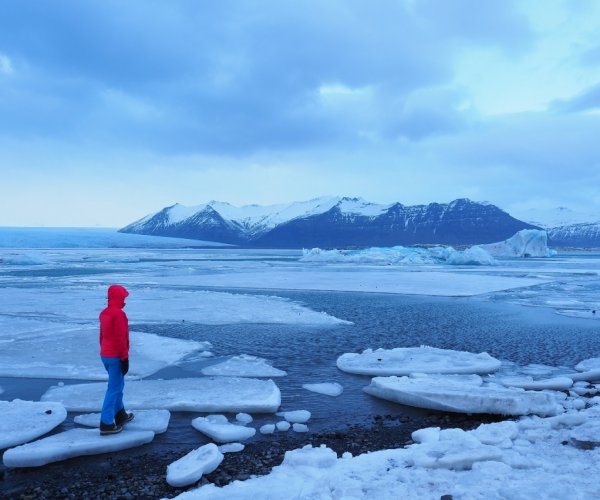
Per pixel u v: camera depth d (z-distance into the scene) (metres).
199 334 15.69
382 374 10.81
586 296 29.25
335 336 15.59
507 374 10.97
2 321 17.36
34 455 6.15
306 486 5.21
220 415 7.96
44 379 10.34
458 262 78.00
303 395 9.41
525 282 40.22
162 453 6.60
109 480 5.77
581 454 5.67
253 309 21.08
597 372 10.84
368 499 4.69
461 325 18.05
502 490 4.58
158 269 59.59
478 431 6.70
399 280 41.47
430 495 4.70
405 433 7.36
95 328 15.89
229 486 5.28
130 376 10.49
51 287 32.97
